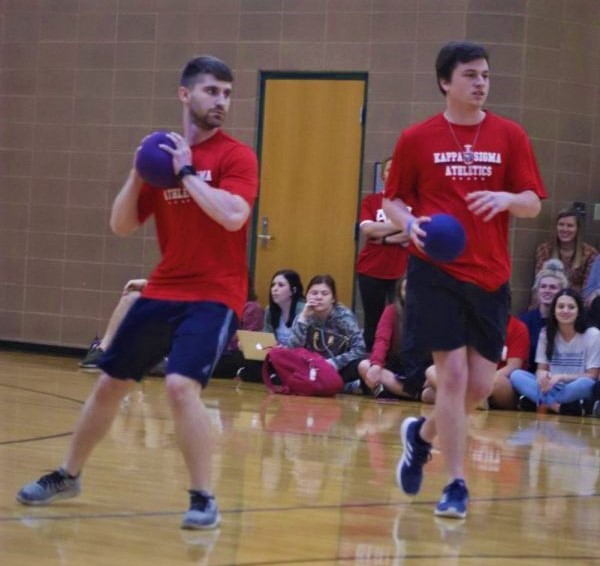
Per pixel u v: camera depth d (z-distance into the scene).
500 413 17.66
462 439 8.68
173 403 7.81
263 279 22.59
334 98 22.19
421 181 8.73
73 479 8.55
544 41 21.48
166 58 23.22
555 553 7.64
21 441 11.52
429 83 21.66
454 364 8.58
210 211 7.65
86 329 23.78
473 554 7.48
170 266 8.05
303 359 18.77
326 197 22.23
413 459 9.12
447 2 21.52
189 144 8.15
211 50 22.91
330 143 22.22
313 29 22.28
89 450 8.52
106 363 8.18
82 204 23.83
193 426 7.82
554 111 21.62
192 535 7.66
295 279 20.66
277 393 18.75
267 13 22.53
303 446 12.30
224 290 7.95
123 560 6.89
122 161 23.55
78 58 23.83
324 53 22.22
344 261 22.14
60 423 13.05
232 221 7.68
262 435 13.10
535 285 20.33
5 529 7.60
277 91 22.50
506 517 8.81
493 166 8.60
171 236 8.06
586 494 10.05
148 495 9.02
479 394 8.77
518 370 18.30
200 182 7.70
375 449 12.32
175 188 7.92
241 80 22.67
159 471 10.14
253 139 22.59
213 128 8.12
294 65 22.39
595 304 18.73
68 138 23.89
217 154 8.05
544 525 8.58
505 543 7.86
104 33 23.62
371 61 21.95
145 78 23.36
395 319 18.92
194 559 6.98
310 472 10.55
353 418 15.48
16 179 24.27
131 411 14.71
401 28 21.77
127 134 23.52
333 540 7.72
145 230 23.41
